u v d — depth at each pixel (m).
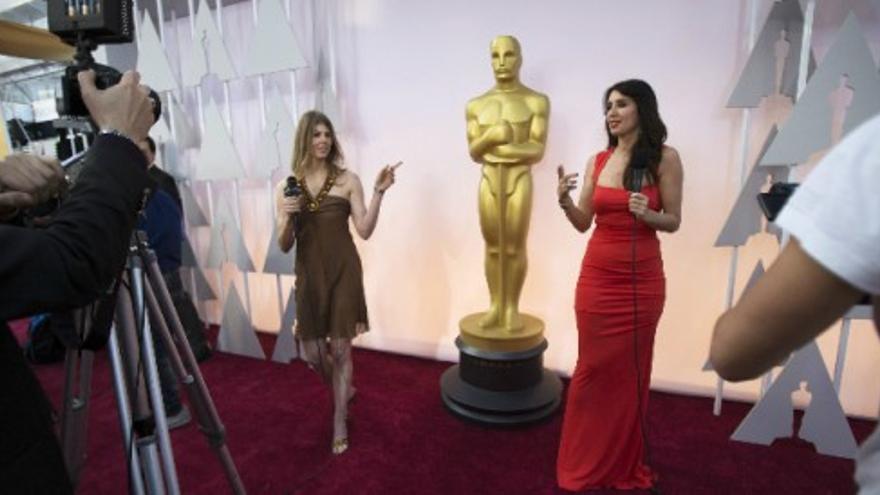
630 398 1.82
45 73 4.59
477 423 2.37
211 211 3.52
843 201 0.42
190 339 3.15
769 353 0.51
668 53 2.36
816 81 1.93
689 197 2.44
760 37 2.05
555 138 2.64
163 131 3.48
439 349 3.12
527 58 2.62
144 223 2.41
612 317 1.75
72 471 1.10
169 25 3.48
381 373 2.97
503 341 2.35
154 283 1.08
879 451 0.50
